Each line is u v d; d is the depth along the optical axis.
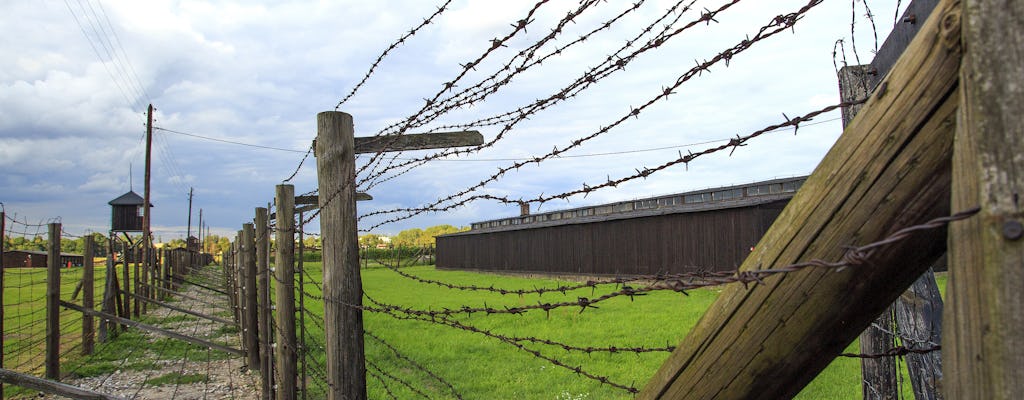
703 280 1.36
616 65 2.11
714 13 1.69
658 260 23.20
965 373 0.87
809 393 6.53
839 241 1.16
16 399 6.70
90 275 9.51
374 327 12.23
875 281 1.15
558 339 10.29
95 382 7.55
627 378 7.38
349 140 3.07
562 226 30.80
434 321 2.81
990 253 0.81
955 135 0.91
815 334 1.25
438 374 7.77
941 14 1.00
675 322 11.93
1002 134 0.79
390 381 7.37
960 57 0.97
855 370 7.53
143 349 9.88
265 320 6.20
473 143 3.26
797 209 1.22
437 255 53.12
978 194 0.84
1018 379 0.78
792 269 1.13
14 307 15.60
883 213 1.10
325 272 3.00
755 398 1.38
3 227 6.70
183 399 6.64
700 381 1.43
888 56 1.96
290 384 4.52
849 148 1.14
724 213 19.98
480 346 9.77
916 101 1.04
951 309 0.90
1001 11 0.80
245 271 8.22
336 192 3.00
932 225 0.88
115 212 33.72
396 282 31.78
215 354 9.38
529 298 19.53
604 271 26.78
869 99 1.13
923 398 2.33
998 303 0.79
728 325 1.36
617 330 11.09
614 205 28.88
